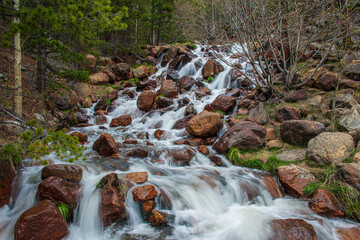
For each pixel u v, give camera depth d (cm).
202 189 509
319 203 458
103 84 1449
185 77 1295
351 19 783
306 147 632
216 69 1360
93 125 982
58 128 879
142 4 1973
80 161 580
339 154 526
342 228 416
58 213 371
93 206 426
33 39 773
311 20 872
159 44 2730
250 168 610
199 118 768
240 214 464
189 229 424
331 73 801
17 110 663
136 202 447
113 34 1889
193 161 636
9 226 383
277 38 923
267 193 515
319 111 720
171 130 860
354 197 451
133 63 1816
